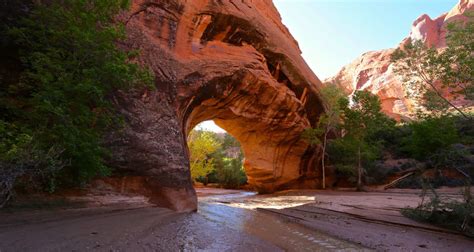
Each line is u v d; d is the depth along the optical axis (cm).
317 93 2880
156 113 1183
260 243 607
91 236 510
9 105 726
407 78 1325
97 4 769
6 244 416
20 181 655
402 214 1029
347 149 2784
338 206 1341
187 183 1184
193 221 828
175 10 1498
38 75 676
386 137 3678
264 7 2831
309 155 3094
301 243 651
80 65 764
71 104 729
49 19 761
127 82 825
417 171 2756
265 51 2247
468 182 841
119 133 969
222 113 2156
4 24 781
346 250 597
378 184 2983
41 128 666
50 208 698
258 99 2181
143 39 1268
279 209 1331
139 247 477
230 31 1898
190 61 1530
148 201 998
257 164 2844
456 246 636
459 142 2459
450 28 1080
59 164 667
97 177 889
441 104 1234
